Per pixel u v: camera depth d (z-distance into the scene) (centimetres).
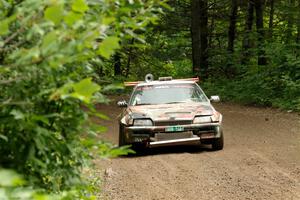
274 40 4209
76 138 512
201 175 1470
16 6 405
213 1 5531
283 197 1243
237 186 1343
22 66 379
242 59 4781
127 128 1866
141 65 5659
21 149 448
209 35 5734
